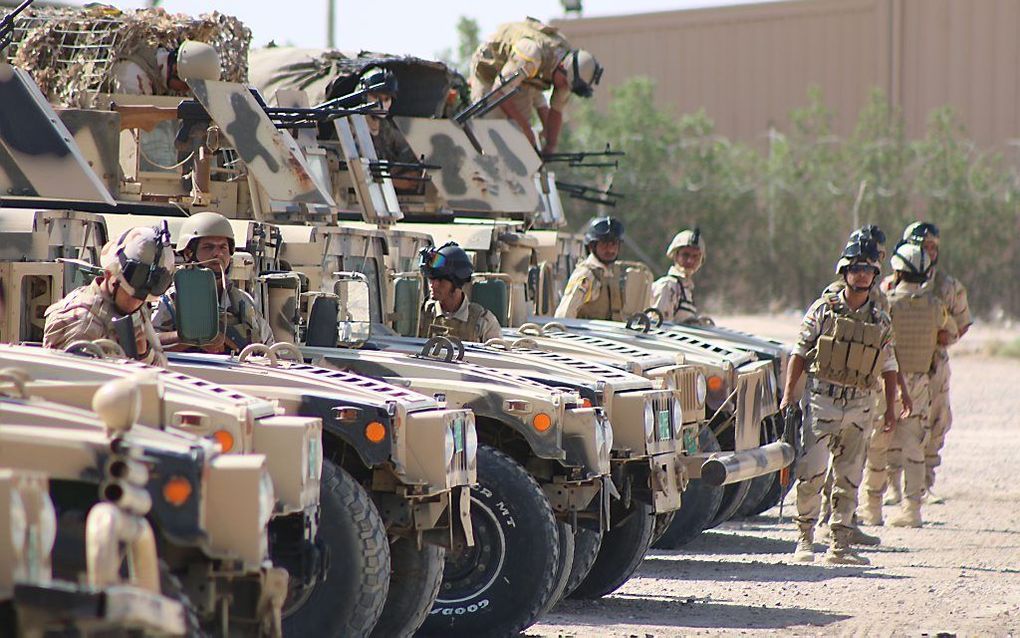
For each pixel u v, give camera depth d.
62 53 41.66
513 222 54.56
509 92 57.88
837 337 40.09
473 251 45.88
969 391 96.62
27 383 19.86
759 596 35.59
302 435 21.72
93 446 17.11
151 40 41.78
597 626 31.19
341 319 34.25
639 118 183.50
